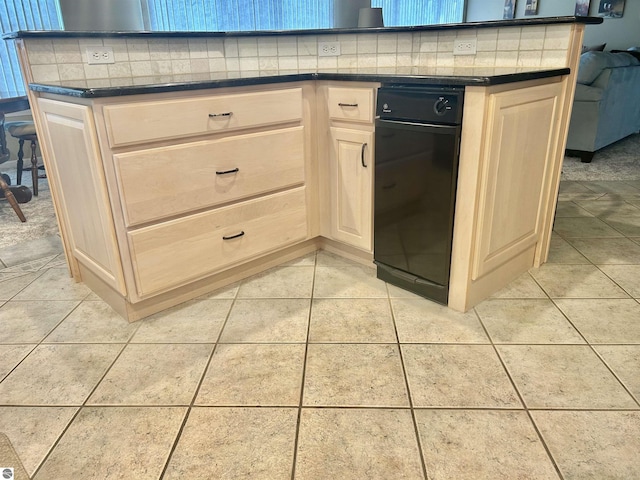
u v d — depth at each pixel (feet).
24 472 3.83
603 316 5.86
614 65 13.82
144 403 4.58
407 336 5.56
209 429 4.24
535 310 6.03
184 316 6.11
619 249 7.84
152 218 5.60
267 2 15.69
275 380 4.86
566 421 4.22
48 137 6.12
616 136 15.58
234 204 6.40
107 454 3.99
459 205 5.57
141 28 9.20
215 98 5.79
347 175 6.92
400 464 3.82
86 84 5.76
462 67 7.29
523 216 6.41
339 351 5.31
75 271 7.09
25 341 5.64
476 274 5.84
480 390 4.64
